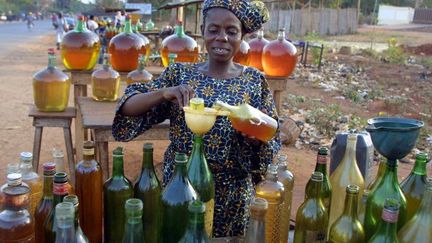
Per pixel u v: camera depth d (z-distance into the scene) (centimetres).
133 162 565
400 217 178
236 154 214
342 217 175
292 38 2467
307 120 802
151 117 219
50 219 156
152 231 185
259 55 492
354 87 1209
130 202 139
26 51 1952
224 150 209
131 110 205
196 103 167
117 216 180
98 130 322
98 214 190
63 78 406
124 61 467
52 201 164
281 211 183
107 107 389
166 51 476
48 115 403
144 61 437
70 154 414
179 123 214
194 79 217
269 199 179
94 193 187
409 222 168
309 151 649
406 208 182
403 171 579
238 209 220
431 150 679
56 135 690
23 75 1292
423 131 774
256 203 151
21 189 157
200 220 140
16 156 591
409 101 1074
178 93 190
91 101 415
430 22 4500
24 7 7888
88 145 187
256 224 151
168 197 163
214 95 213
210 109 169
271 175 182
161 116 222
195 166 176
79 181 185
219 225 219
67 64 446
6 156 589
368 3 4781
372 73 1448
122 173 182
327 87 1185
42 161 567
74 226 136
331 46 2120
